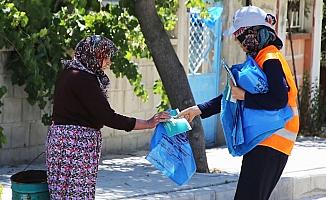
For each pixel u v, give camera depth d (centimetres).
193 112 1012
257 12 970
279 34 2245
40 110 1608
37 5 1483
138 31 1627
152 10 1459
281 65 949
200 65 1981
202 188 1380
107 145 1762
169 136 973
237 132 967
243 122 962
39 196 962
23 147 1593
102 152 1750
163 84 1490
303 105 2359
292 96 971
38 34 1477
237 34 972
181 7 1870
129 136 1820
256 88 938
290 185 1502
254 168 967
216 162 1703
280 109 952
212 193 1359
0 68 1525
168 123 974
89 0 1588
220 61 2034
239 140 964
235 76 963
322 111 2414
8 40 1471
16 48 1483
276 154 966
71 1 1580
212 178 1464
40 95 1547
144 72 1842
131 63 1631
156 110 1891
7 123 1554
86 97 917
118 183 1392
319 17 2484
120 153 1781
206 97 2008
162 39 1466
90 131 930
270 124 948
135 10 1472
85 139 927
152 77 1870
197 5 1761
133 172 1518
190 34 1939
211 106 1015
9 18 1452
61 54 1545
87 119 929
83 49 930
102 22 1593
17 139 1578
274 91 934
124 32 1603
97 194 1288
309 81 2439
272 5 2166
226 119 981
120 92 1788
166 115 977
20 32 1479
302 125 2341
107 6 1606
